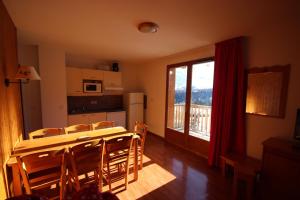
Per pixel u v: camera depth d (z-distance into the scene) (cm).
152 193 221
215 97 291
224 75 276
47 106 360
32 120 363
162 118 463
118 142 211
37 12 192
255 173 197
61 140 223
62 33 264
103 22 218
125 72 548
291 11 181
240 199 212
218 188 234
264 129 236
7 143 165
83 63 467
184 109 400
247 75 255
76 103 471
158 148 389
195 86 368
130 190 226
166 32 248
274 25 220
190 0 160
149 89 517
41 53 346
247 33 247
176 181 249
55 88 367
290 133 209
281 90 215
